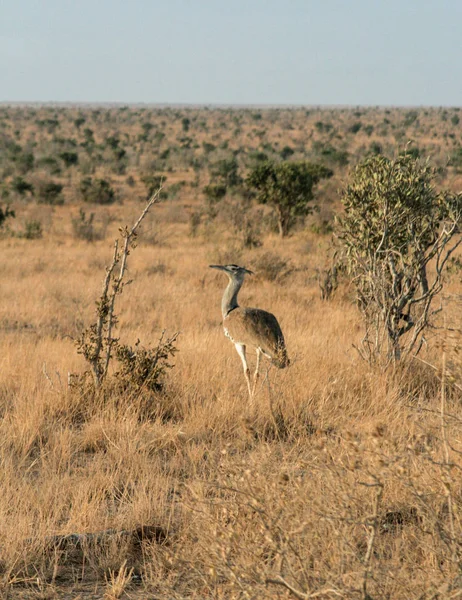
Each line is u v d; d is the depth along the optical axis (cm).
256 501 783
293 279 4178
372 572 696
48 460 1357
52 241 6838
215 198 10506
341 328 2617
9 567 939
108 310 1769
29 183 12162
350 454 828
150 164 17275
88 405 1675
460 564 714
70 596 895
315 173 8194
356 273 2091
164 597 821
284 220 7031
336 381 1684
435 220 1988
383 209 1967
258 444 1380
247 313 1784
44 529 1025
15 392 1811
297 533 752
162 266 4647
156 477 1238
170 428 1498
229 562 737
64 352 2269
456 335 928
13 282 4144
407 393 1719
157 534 1031
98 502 1138
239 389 1744
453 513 813
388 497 974
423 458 859
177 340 2472
